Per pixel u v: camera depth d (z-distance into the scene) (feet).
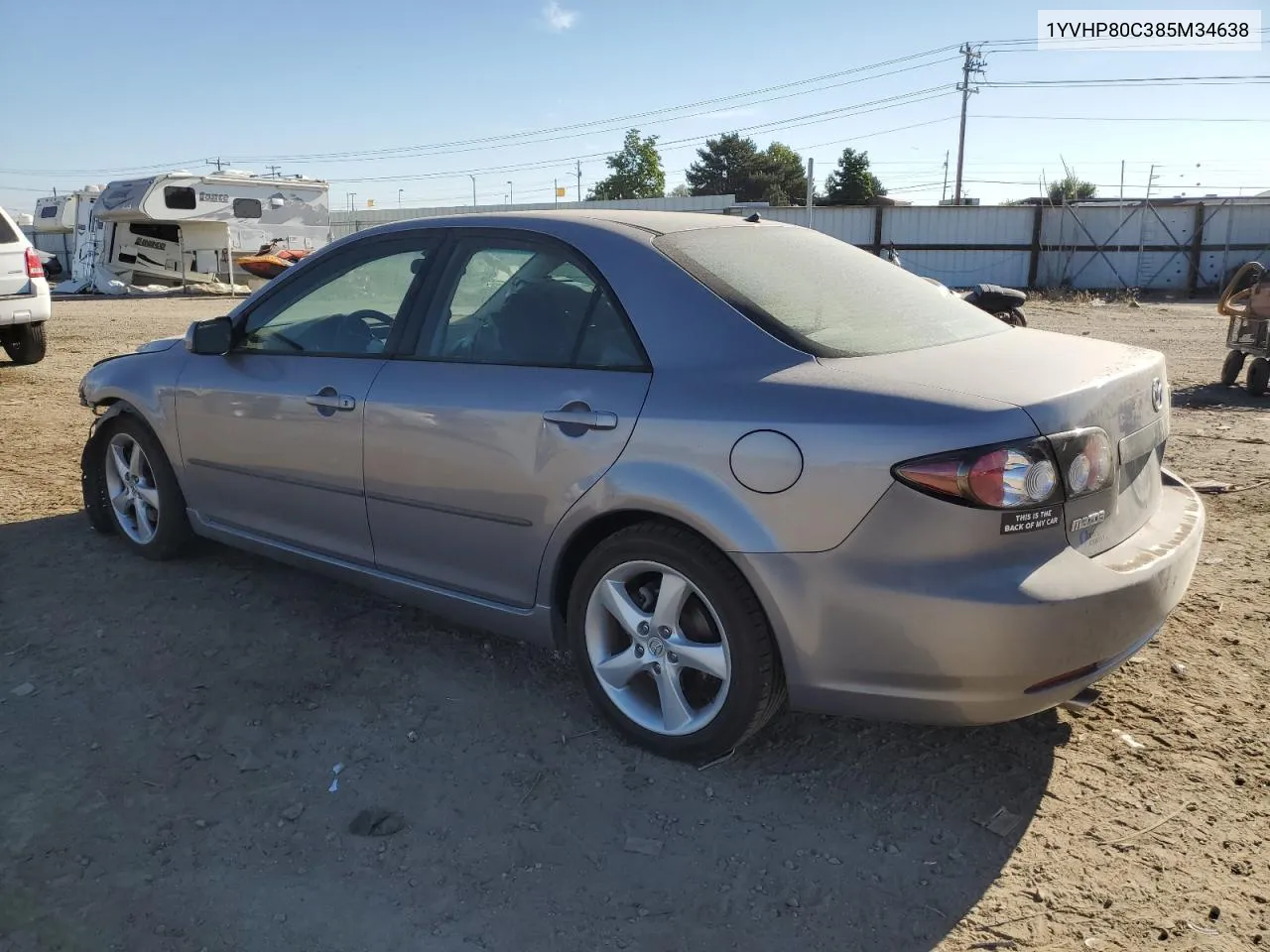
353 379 12.02
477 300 11.37
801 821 9.22
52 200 111.75
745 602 9.21
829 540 8.64
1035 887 8.34
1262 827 9.05
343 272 12.76
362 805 9.44
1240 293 32.45
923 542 8.33
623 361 10.04
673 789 9.70
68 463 21.62
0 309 34.40
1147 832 9.01
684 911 8.09
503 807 9.43
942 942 7.75
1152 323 62.28
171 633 12.97
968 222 104.58
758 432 8.91
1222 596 14.11
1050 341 10.68
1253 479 20.31
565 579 10.77
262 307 13.58
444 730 10.74
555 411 10.14
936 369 9.12
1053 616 8.25
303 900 8.20
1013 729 10.72
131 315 62.28
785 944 7.74
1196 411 28.94
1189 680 11.68
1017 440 8.21
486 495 10.78
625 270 10.33
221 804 9.43
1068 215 102.53
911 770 10.00
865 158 230.48
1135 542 9.50
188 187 80.28
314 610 13.74
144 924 7.91
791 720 10.94
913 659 8.57
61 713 11.00
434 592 11.79
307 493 12.75
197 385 13.91
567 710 11.16
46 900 8.14
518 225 11.37
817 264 11.47
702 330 9.75
